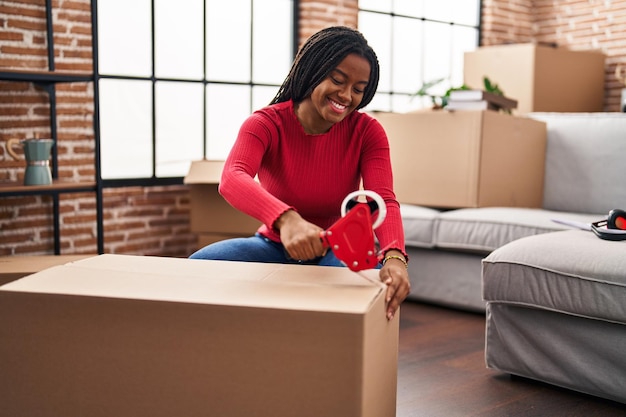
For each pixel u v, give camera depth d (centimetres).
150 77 382
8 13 321
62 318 122
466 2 560
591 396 210
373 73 165
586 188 329
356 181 180
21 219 332
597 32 563
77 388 123
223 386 117
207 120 408
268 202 145
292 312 112
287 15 436
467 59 523
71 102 346
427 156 338
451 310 315
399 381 220
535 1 605
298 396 114
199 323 116
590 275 199
